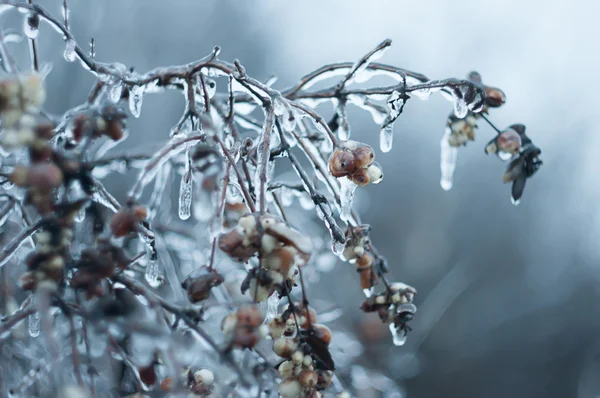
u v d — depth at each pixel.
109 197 0.65
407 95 0.69
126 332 0.66
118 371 0.68
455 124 0.73
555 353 2.02
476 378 1.86
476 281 2.21
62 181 0.63
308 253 0.62
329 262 0.83
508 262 2.39
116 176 0.86
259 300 0.62
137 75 0.71
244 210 0.70
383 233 2.24
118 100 0.71
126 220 0.63
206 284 0.63
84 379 0.68
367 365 0.99
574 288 2.25
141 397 0.66
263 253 0.62
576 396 1.93
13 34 0.76
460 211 2.46
